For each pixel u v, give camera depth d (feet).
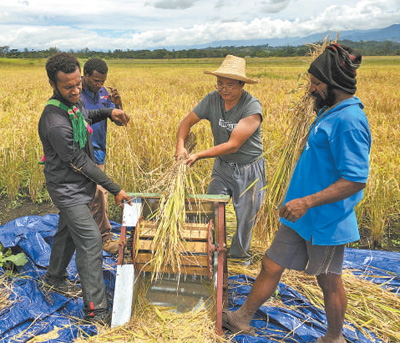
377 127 24.85
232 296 10.46
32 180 18.20
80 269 9.05
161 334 8.58
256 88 51.24
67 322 9.27
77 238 9.05
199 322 8.87
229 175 11.74
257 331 9.08
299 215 7.18
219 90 10.64
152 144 20.65
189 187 9.35
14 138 19.52
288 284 10.90
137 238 8.94
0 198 18.63
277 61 275.80
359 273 11.85
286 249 8.17
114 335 8.58
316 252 7.74
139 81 73.10
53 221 14.15
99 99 12.42
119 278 9.04
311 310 9.91
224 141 11.57
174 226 8.55
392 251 14.01
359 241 15.14
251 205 11.77
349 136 6.82
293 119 9.05
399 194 16.07
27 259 11.42
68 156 8.50
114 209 17.38
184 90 55.11
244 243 12.03
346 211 7.36
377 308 10.02
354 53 7.14
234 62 10.40
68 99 8.43
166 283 9.52
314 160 7.47
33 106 31.71
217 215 9.49
